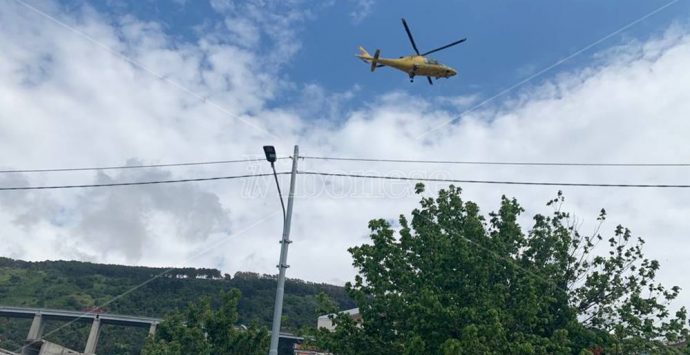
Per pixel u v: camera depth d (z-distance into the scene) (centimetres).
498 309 1730
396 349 1942
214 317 3017
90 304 7981
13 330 8319
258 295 7906
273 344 1491
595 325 2092
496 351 1638
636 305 2041
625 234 2231
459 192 2200
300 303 7900
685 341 2231
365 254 2122
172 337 3084
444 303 1780
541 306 1883
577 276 2209
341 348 1967
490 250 1912
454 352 1524
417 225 2133
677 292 2102
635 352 1944
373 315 2016
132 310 7781
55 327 8100
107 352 7681
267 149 1491
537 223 2288
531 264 2144
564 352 1709
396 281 2039
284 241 1590
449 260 1894
